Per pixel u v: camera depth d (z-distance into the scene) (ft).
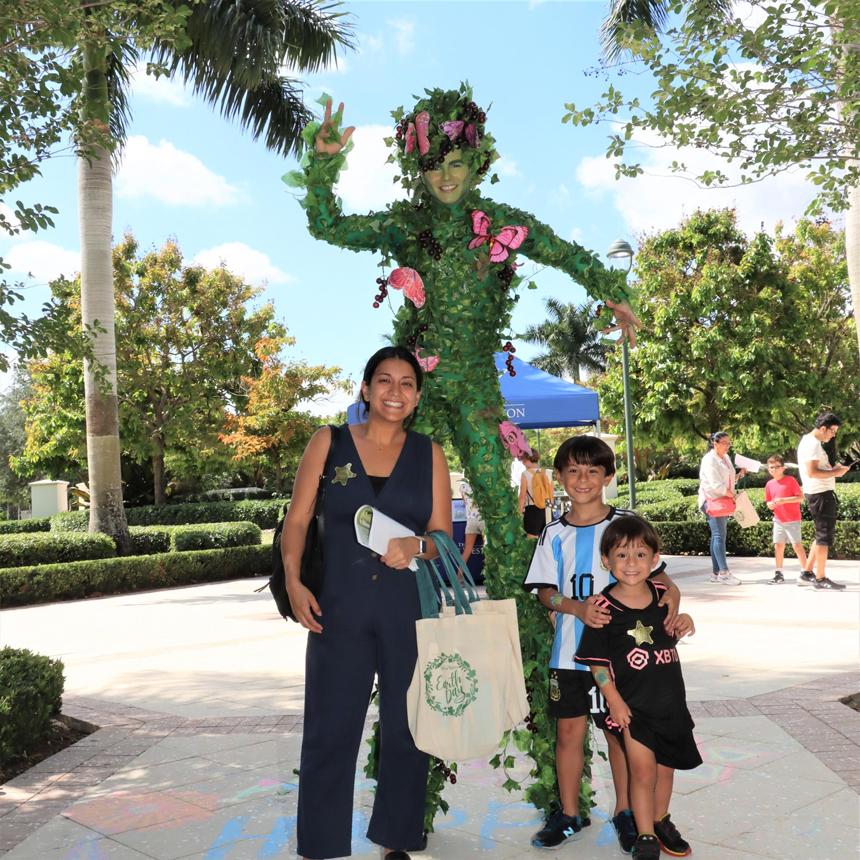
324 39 47.91
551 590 10.16
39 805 11.55
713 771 11.94
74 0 12.15
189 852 9.81
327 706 8.85
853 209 23.20
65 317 16.35
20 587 41.45
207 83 47.32
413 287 10.09
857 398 85.40
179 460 104.22
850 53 13.44
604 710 9.77
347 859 9.68
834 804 10.53
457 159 10.06
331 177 10.12
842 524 42.91
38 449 99.09
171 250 94.12
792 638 22.30
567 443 10.50
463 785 11.97
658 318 83.25
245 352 99.19
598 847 9.76
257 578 51.16
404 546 8.70
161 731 15.26
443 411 10.55
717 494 34.71
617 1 44.98
